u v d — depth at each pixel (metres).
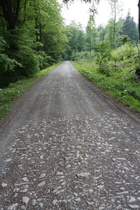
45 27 25.38
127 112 6.11
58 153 3.68
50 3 19.70
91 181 2.78
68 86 11.71
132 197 2.41
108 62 19.66
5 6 15.14
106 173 2.96
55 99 8.38
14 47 15.08
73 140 4.23
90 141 4.14
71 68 28.92
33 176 2.98
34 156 3.61
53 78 16.22
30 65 16.50
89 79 14.68
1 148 4.01
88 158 3.44
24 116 6.17
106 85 10.90
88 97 8.51
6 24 15.11
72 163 3.30
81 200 2.40
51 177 2.93
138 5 10.39
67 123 5.34
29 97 9.09
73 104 7.39
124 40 14.05
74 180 2.83
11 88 11.38
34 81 14.68
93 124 5.17
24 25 18.67
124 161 3.28
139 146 3.81
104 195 2.47
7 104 7.75
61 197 2.48
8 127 5.24
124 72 14.91
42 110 6.76
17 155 3.68
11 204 2.39
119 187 2.62
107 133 4.52
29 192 2.61
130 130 4.64
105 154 3.55
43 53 19.48
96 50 18.59
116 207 2.25
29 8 17.69
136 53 17.05
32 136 4.55
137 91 8.65
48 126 5.18
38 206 2.34
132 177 2.83
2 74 14.73
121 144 3.93
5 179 2.93
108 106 6.94
